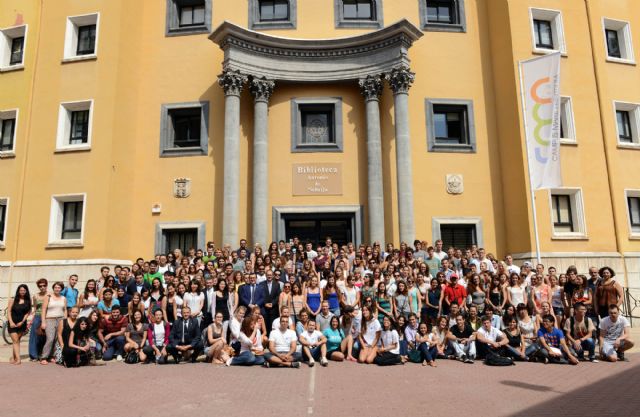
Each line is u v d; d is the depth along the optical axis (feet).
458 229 58.34
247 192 56.70
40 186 54.75
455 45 61.21
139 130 58.70
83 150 54.39
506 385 25.79
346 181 57.26
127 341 34.53
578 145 57.93
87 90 55.72
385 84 58.75
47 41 58.18
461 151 58.85
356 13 61.72
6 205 55.57
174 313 35.78
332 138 59.00
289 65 57.72
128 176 56.39
